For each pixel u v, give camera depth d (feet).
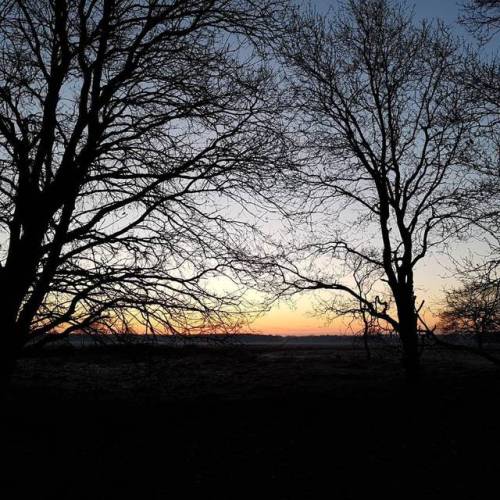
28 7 34.91
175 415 48.37
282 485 29.73
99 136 36.63
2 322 33.12
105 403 53.36
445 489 28.78
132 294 35.42
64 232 35.81
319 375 80.84
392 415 48.62
